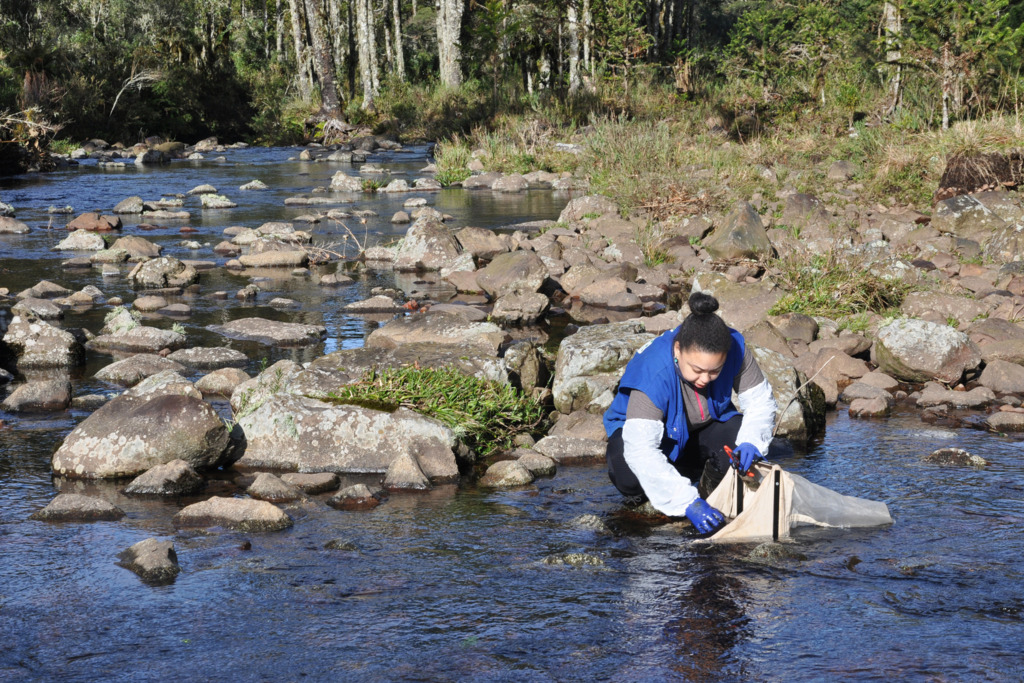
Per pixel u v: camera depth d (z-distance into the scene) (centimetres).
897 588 317
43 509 394
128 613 303
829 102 2089
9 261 1099
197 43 4584
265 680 261
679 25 3609
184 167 2541
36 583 326
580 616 299
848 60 2230
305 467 464
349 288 960
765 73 2264
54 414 553
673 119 2392
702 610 303
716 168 1562
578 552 351
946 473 444
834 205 1293
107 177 2209
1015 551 347
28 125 2412
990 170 1223
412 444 465
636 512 399
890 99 1820
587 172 1891
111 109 3581
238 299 901
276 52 5244
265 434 474
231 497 417
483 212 1505
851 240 1049
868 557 344
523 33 3106
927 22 1619
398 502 416
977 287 827
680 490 372
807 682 258
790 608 304
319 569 338
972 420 539
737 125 2206
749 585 322
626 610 304
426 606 307
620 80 2803
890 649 276
